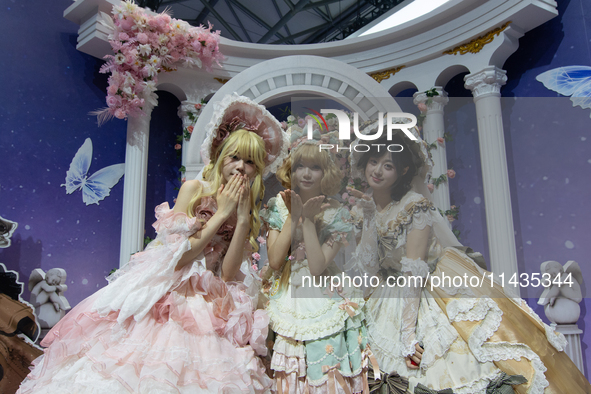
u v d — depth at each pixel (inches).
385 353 61.7
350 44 180.2
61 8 172.6
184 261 69.5
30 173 157.3
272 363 64.3
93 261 171.8
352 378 62.1
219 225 72.0
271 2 204.4
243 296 71.1
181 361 57.3
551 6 147.3
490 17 152.6
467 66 160.6
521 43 164.2
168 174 201.5
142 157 176.9
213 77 188.4
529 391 58.7
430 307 62.9
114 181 181.9
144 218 178.4
